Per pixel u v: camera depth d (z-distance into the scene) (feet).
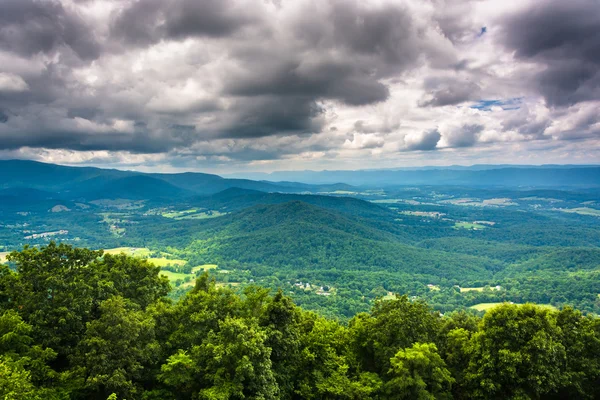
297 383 118.32
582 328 121.80
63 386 97.91
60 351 109.70
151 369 115.85
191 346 118.32
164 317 126.52
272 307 116.67
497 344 114.52
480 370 113.70
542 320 113.91
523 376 109.50
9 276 116.78
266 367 97.86
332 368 120.67
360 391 109.40
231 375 98.63
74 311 112.98
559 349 109.09
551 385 104.63
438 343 135.03
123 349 101.76
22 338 99.45
